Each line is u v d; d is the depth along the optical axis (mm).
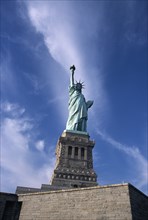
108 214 28078
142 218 28938
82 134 109562
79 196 31500
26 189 56531
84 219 29188
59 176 86812
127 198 28078
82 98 124562
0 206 34656
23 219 33312
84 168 95125
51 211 32062
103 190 30312
